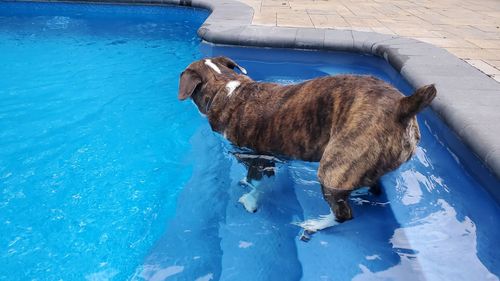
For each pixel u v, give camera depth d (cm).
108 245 284
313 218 299
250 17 755
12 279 258
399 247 271
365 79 267
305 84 293
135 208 322
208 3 889
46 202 330
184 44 729
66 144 413
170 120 462
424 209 306
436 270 253
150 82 564
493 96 395
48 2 959
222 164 373
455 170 356
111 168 376
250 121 315
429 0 1015
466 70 473
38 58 652
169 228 299
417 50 552
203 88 349
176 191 341
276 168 340
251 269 259
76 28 823
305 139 285
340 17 784
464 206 310
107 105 496
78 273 262
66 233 297
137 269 263
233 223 300
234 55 642
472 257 263
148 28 830
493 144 308
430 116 414
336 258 265
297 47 617
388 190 327
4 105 491
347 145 248
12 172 369
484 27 710
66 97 516
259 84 326
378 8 892
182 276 256
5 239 291
